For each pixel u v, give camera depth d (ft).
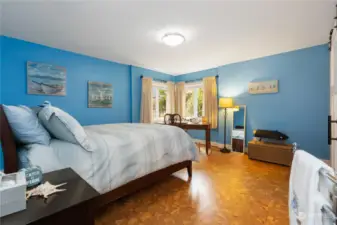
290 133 10.84
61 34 8.27
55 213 2.42
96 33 8.16
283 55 10.97
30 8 6.08
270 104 11.66
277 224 4.88
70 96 10.89
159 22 7.11
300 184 2.58
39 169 3.27
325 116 9.59
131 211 5.52
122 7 6.07
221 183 7.58
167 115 15.42
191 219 5.11
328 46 9.17
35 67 9.39
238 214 5.35
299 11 6.30
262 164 10.17
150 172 6.22
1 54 8.34
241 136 12.93
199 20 6.96
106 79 12.80
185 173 8.75
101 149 5.01
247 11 6.31
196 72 16.28
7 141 4.36
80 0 5.63
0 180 2.58
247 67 12.67
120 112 13.76
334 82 6.95
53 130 5.11
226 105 12.76
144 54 11.39
